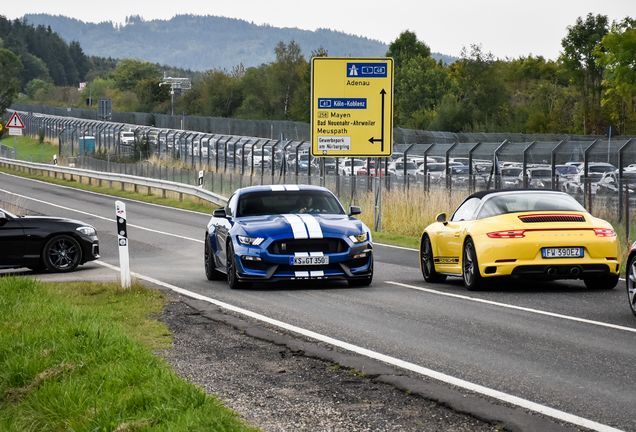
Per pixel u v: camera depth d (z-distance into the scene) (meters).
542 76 186.62
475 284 18.41
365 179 47.12
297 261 18.81
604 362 10.82
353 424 8.06
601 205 34.50
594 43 118.50
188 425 7.34
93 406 8.38
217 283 21.05
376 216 39.09
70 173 82.50
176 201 60.00
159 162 87.69
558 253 17.62
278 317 14.96
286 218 19.81
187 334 13.23
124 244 18.25
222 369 10.63
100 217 46.84
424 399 9.01
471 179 42.53
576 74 121.12
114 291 17.81
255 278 18.83
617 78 107.25
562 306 16.16
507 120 142.88
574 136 78.56
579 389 9.38
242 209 20.81
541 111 137.50
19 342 11.59
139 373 9.45
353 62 37.03
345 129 37.25
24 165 96.12
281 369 10.60
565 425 7.93
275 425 8.05
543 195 19.16
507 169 59.41
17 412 8.70
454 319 14.65
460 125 145.12
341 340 12.61
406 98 170.00
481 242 18.02
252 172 62.50
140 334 13.10
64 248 24.11
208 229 22.33
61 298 16.84
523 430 7.76
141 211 51.91
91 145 110.56
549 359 11.05
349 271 19.14
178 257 29.00
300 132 117.38
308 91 189.12
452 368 10.55
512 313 15.30
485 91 149.00
